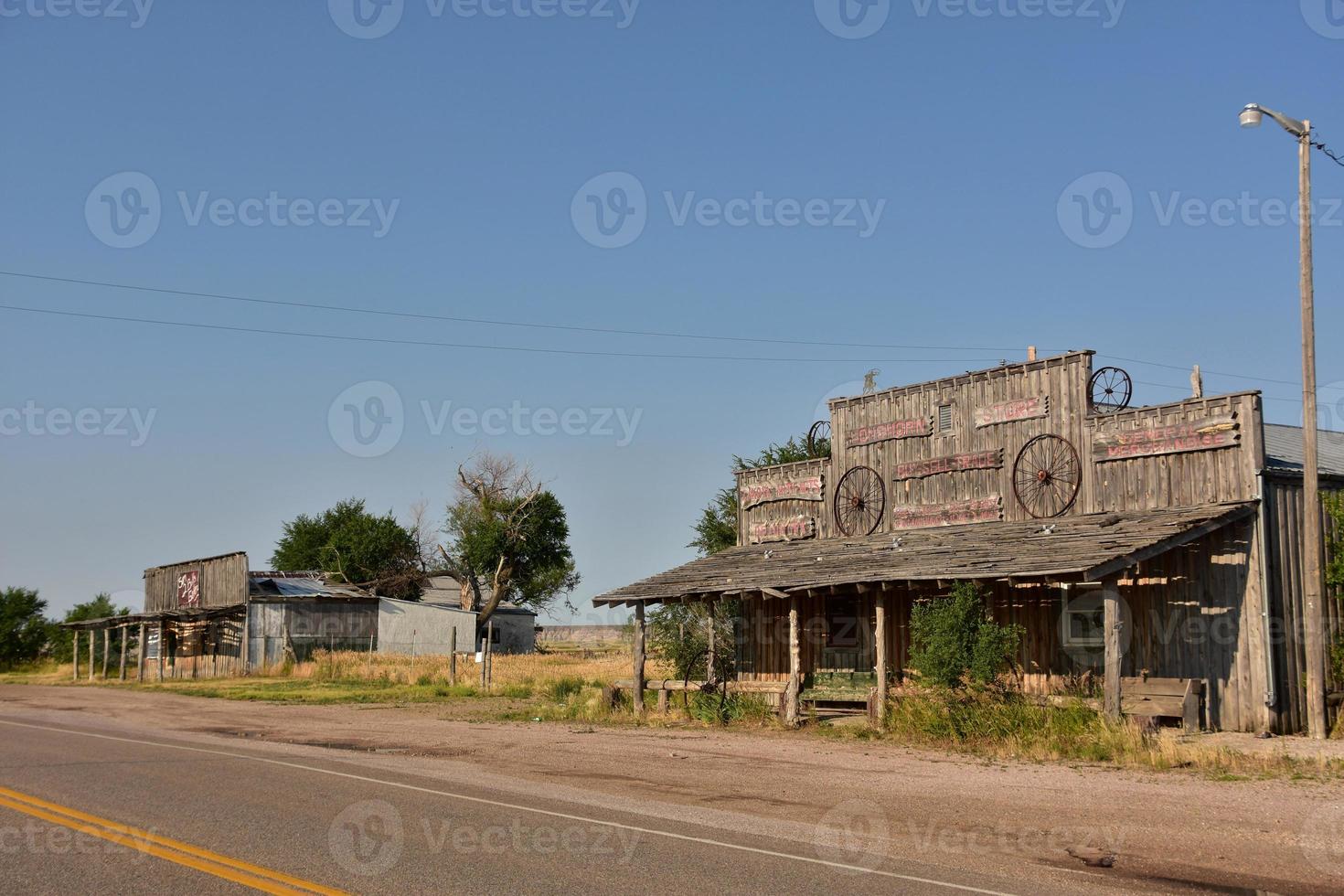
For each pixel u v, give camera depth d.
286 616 54.50
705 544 47.03
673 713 26.42
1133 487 22.33
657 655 35.50
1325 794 13.55
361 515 95.44
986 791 14.16
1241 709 19.97
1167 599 21.27
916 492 27.12
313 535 95.88
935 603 21.34
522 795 13.69
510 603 87.88
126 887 8.80
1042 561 19.59
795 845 10.48
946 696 20.56
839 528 29.11
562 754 18.75
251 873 9.23
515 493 83.75
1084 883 8.91
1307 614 19.91
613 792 14.15
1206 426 21.06
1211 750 16.94
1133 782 14.80
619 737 22.00
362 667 47.31
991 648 20.25
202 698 36.56
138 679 51.16
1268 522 20.22
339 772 16.00
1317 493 20.02
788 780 15.35
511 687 37.47
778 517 31.19
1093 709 18.97
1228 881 9.05
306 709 30.42
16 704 33.72
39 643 69.88
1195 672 20.69
